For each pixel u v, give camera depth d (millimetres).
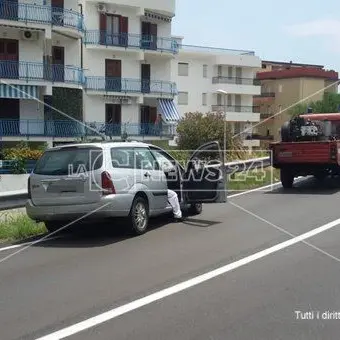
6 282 6953
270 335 4934
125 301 6000
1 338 4953
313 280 6770
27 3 35469
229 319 5363
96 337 4926
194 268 7453
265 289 6395
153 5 46344
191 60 65875
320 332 5004
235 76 69188
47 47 37312
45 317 5516
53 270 7555
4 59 35219
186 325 5203
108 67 45281
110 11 44438
